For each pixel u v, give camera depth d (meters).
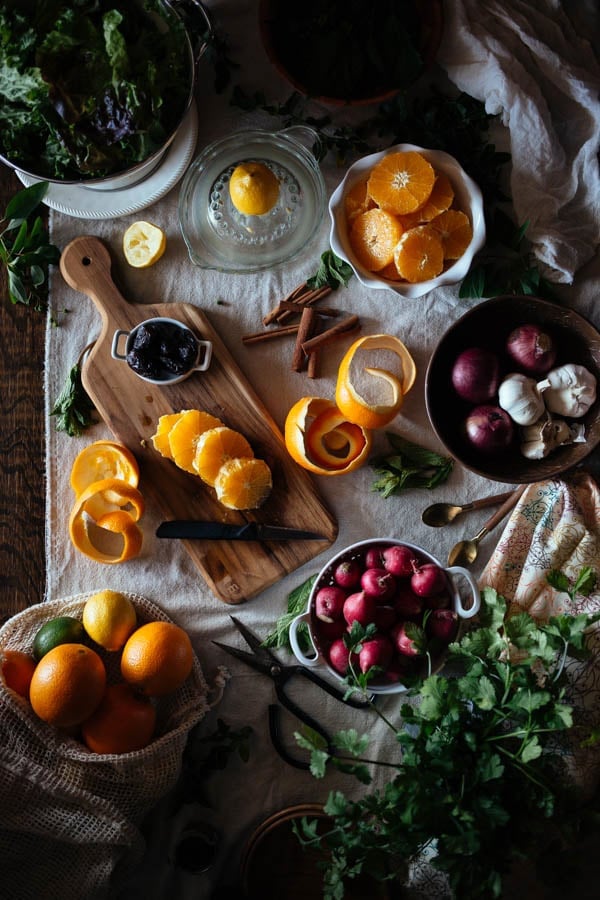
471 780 1.17
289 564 1.62
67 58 1.39
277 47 1.55
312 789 1.63
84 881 1.50
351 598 1.43
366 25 1.53
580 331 1.50
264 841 1.59
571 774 1.48
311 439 1.57
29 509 1.68
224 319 1.67
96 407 1.64
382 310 1.65
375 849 1.16
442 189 1.52
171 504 1.63
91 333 1.67
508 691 1.20
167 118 1.45
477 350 1.50
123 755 1.46
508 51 1.54
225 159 1.65
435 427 1.49
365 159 1.50
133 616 1.52
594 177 1.57
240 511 1.63
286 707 1.61
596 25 1.63
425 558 1.48
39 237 1.61
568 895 1.56
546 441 1.50
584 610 1.53
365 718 1.62
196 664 1.58
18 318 1.68
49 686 1.41
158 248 1.61
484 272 1.59
